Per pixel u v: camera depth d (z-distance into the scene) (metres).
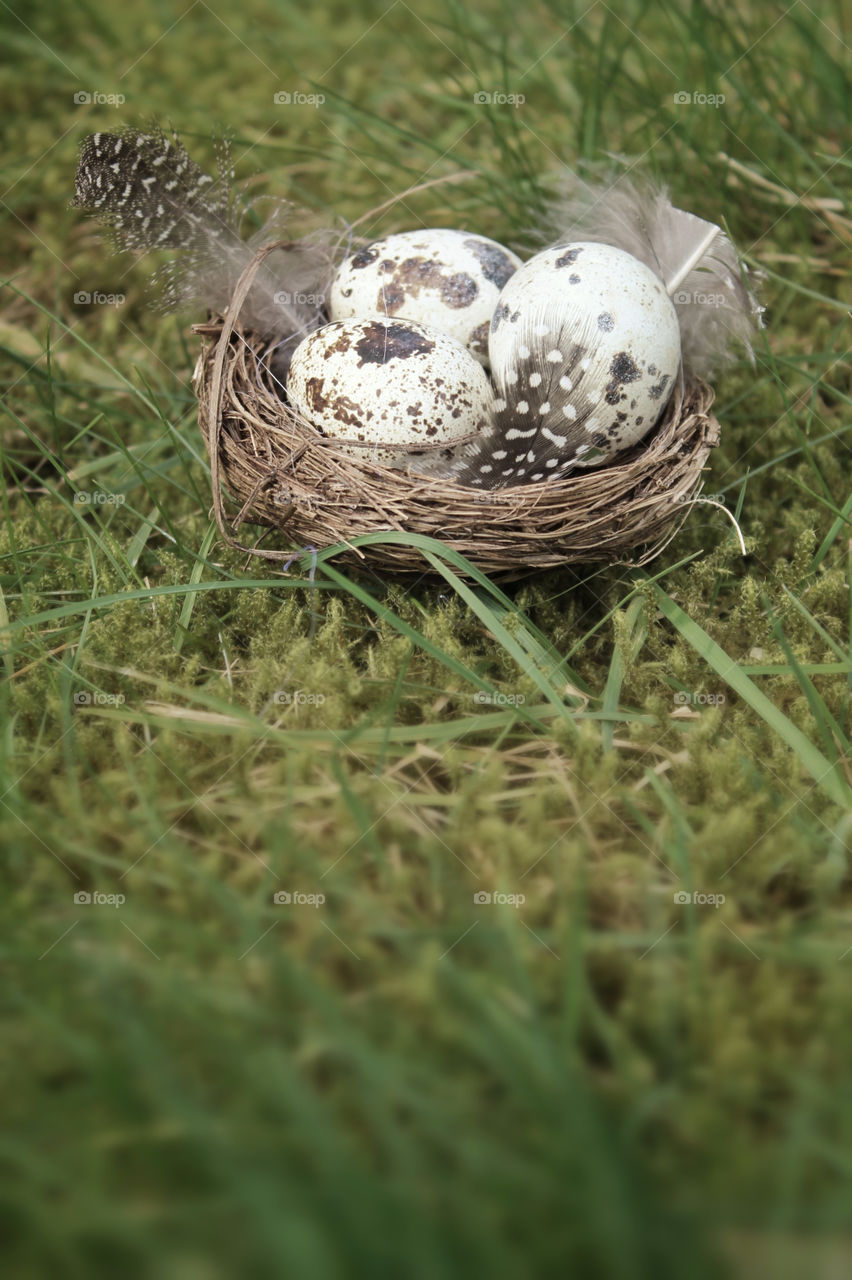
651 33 0.47
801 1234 0.27
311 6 0.54
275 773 0.32
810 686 0.32
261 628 0.35
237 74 0.49
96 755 0.33
